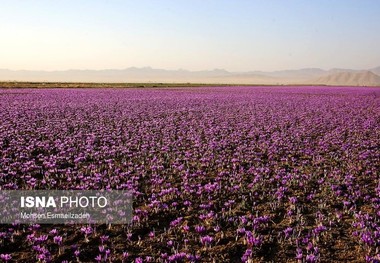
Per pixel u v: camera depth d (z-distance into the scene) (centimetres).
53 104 3369
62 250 664
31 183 1009
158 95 5116
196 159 1370
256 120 2503
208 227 773
